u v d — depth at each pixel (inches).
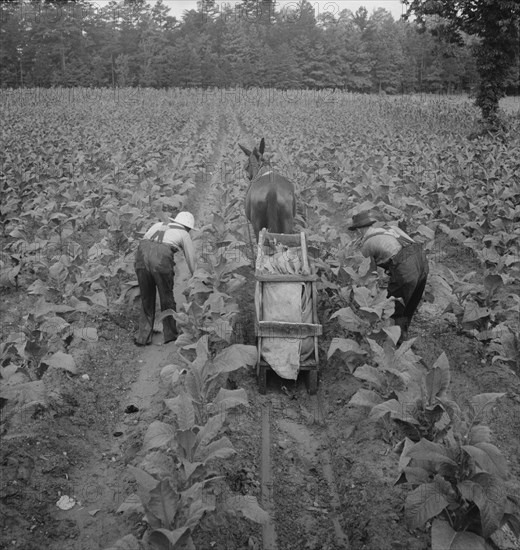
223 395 197.2
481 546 149.5
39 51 2842.0
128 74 2935.5
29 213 450.3
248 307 335.3
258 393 253.3
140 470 160.6
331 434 229.1
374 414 186.9
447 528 155.2
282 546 178.5
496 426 232.8
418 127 1159.0
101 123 1240.8
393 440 215.2
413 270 265.3
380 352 220.2
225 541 176.4
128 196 556.1
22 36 2864.2
